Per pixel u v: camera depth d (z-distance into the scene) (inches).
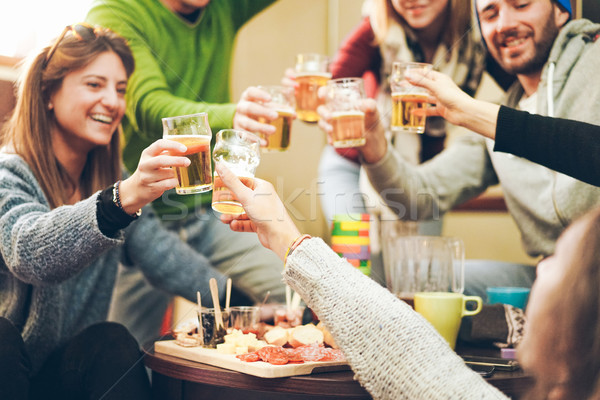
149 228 76.3
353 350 27.6
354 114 60.7
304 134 97.3
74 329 65.1
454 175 81.6
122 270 74.9
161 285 76.8
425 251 51.3
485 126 46.5
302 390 36.0
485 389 25.9
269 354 38.4
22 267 46.3
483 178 81.5
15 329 44.7
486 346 48.2
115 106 72.1
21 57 64.8
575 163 41.5
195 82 83.9
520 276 72.3
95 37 69.8
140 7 76.5
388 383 26.7
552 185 70.4
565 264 21.0
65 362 48.0
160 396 44.2
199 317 44.6
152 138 77.4
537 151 42.7
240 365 37.6
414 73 52.4
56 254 44.6
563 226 69.8
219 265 80.6
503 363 39.4
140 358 47.8
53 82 65.1
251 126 62.7
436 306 44.4
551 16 70.6
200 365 39.9
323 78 67.3
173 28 80.2
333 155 92.4
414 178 80.6
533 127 42.7
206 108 80.5
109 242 43.8
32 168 61.9
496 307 48.2
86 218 43.4
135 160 76.5
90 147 69.8
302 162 97.5
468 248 82.6
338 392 35.5
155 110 77.0
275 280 82.4
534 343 21.4
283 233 31.6
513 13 72.8
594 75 66.6
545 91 70.8
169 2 79.3
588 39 67.9
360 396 35.4
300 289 29.9
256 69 91.4
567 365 20.4
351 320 28.0
